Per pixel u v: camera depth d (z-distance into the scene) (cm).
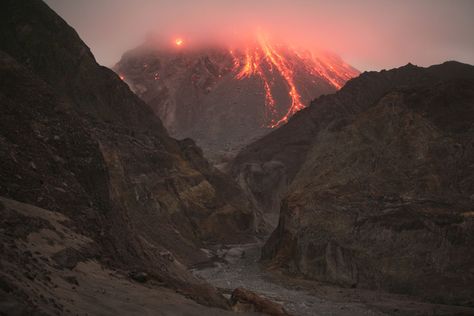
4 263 1567
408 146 6956
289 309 4194
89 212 3038
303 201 6925
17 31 7162
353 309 4375
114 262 2759
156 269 3238
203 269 6353
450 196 6119
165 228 6981
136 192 6925
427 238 5575
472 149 6544
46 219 2461
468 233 5422
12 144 2964
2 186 2528
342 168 7281
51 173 3088
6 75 3650
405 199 6253
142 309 2033
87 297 1869
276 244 7106
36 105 3603
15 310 1159
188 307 2456
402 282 5281
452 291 4897
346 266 5778
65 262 2122
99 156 3750
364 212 6272
